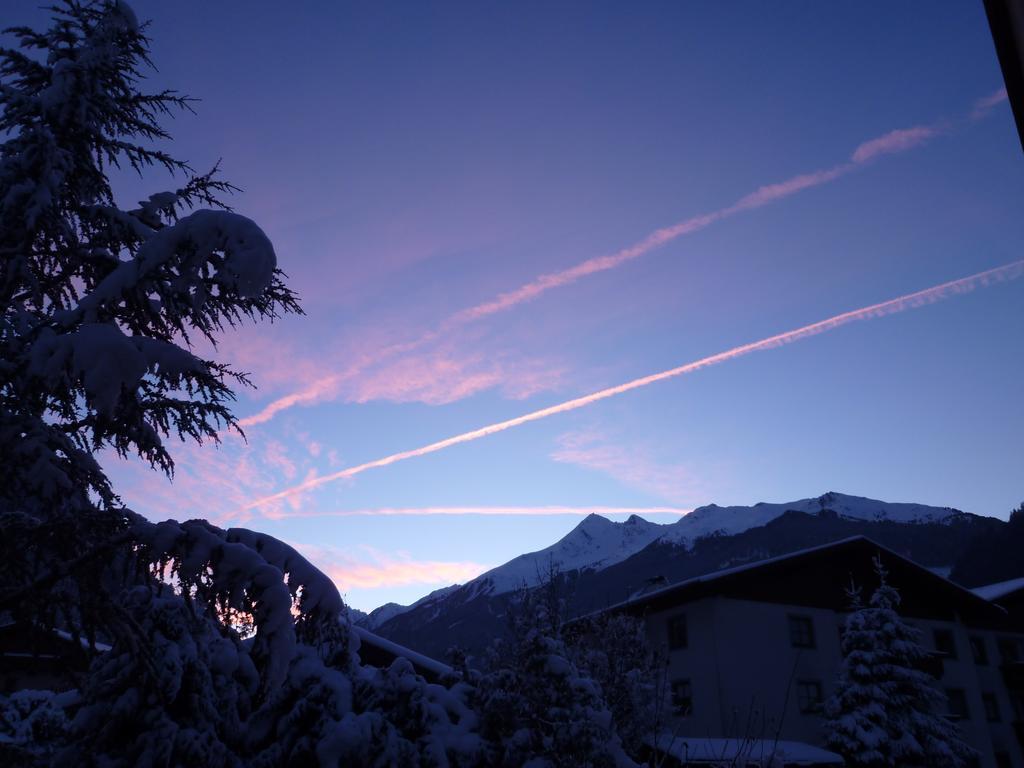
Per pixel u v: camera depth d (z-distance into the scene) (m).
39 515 6.93
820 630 31.00
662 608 32.41
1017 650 39.66
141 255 6.20
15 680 13.30
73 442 7.40
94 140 7.68
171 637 9.47
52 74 7.68
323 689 10.28
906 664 26.78
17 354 6.51
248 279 6.04
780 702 28.42
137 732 8.98
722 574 29.83
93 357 5.55
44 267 7.81
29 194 6.93
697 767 17.91
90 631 6.38
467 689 12.57
